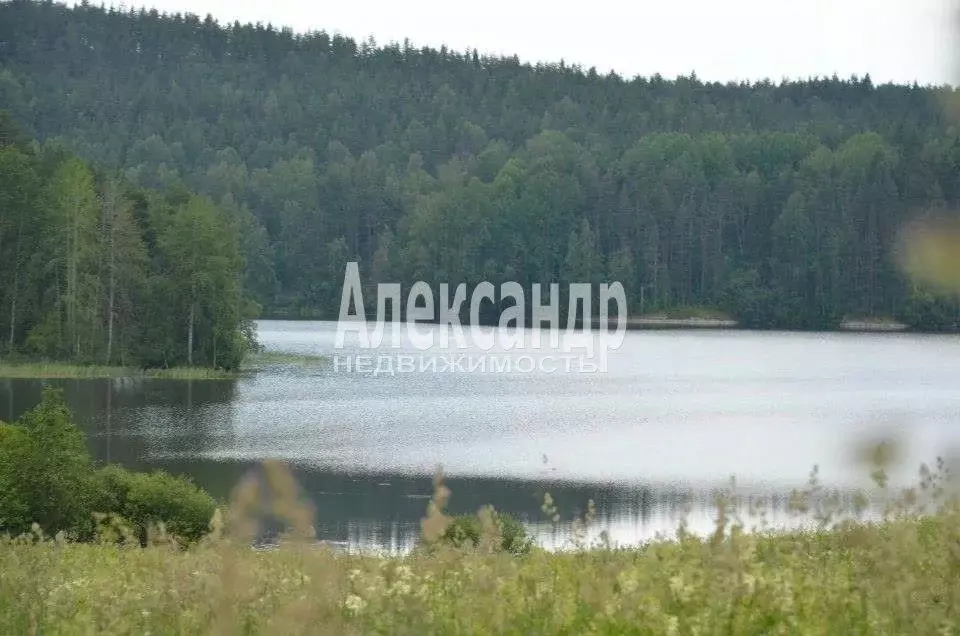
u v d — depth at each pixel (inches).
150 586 1179.9
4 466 3437.5
